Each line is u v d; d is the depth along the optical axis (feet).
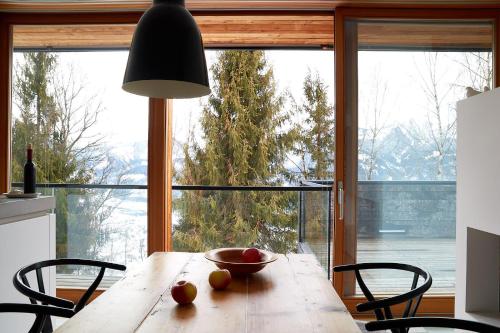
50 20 11.86
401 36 11.38
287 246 14.20
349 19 11.35
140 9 11.62
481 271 8.67
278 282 5.84
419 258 11.43
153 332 4.09
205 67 6.13
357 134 11.38
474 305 8.71
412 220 11.42
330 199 13.89
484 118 7.89
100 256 12.82
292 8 11.52
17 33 12.14
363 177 11.39
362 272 11.41
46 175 12.62
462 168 8.85
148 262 6.88
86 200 12.84
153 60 5.63
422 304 11.38
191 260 7.02
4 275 7.68
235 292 5.39
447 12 11.25
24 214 8.44
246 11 11.61
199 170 21.08
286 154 21.67
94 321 4.36
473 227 8.36
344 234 11.35
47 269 9.16
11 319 7.97
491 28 11.38
